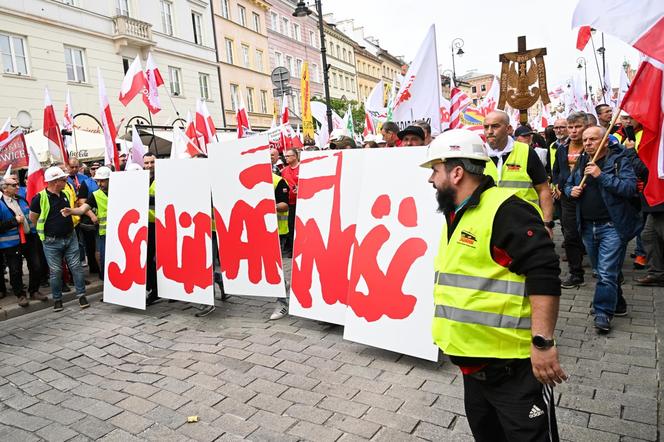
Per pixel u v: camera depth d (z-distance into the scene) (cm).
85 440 318
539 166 410
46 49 1730
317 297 483
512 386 200
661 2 339
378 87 1073
